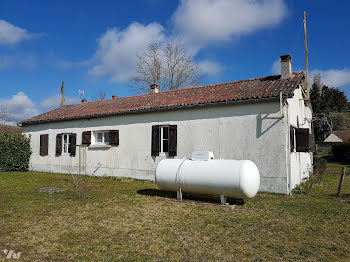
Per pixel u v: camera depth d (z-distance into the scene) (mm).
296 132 9797
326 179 12922
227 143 10062
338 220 6047
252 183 7086
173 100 12453
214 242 4789
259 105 9492
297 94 11547
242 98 9633
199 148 10703
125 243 4746
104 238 4984
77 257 4176
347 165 22406
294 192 9180
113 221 6004
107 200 8141
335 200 8008
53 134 16234
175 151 11289
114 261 4035
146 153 12352
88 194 9070
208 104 10406
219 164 7504
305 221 5980
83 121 14852
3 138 16250
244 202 7773
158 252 4363
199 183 7547
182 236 5074
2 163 16125
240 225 5715
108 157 13633
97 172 13977
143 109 12219
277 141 9031
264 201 7887
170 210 6957
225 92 11438
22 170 17109
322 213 6613
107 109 14500
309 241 4836
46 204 7586
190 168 7828
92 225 5727
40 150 16766
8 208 7105
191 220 6078
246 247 4570
